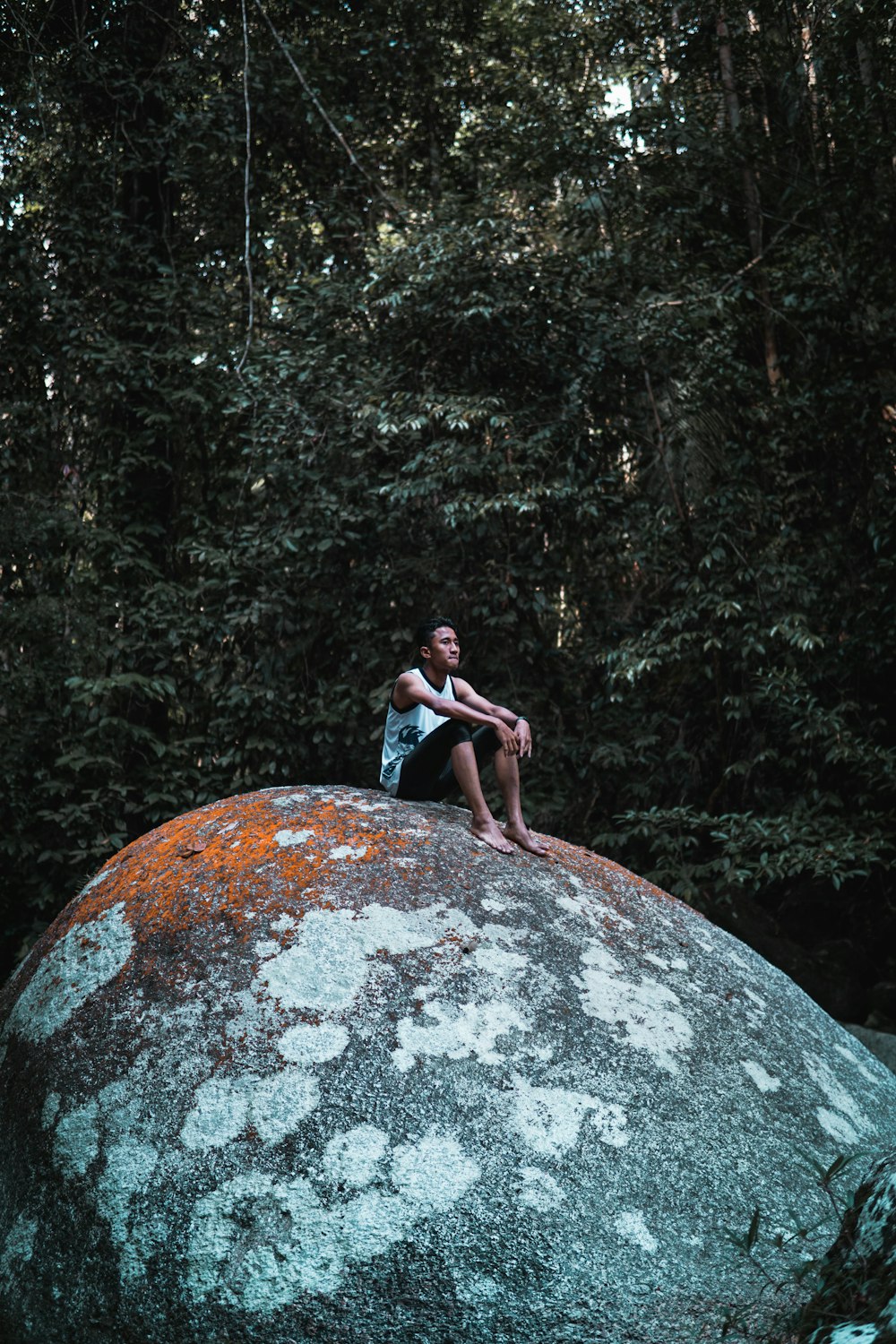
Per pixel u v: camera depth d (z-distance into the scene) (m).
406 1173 3.08
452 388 9.08
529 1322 2.91
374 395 8.93
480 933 3.63
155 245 10.27
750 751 8.92
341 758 9.59
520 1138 3.16
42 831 9.21
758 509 8.80
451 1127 3.15
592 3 10.25
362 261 10.26
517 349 9.17
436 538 9.25
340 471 9.37
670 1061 3.47
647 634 8.47
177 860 4.00
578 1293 2.95
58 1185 3.30
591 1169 3.15
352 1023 3.34
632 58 10.14
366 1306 2.93
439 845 3.95
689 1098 3.40
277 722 9.36
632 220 9.70
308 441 9.14
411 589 9.22
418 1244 2.99
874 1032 6.50
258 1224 3.05
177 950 3.63
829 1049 4.01
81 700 8.99
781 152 9.64
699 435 9.12
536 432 8.95
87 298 9.95
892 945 8.52
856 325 9.18
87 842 9.12
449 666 4.38
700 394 9.05
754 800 8.90
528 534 9.17
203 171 10.27
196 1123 3.23
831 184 9.23
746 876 7.81
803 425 9.09
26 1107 3.51
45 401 9.81
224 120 9.99
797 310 9.36
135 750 9.44
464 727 4.22
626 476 9.56
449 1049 3.30
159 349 10.01
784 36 9.76
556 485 8.55
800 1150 3.44
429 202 10.09
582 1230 3.04
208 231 10.48
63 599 9.22
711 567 8.57
